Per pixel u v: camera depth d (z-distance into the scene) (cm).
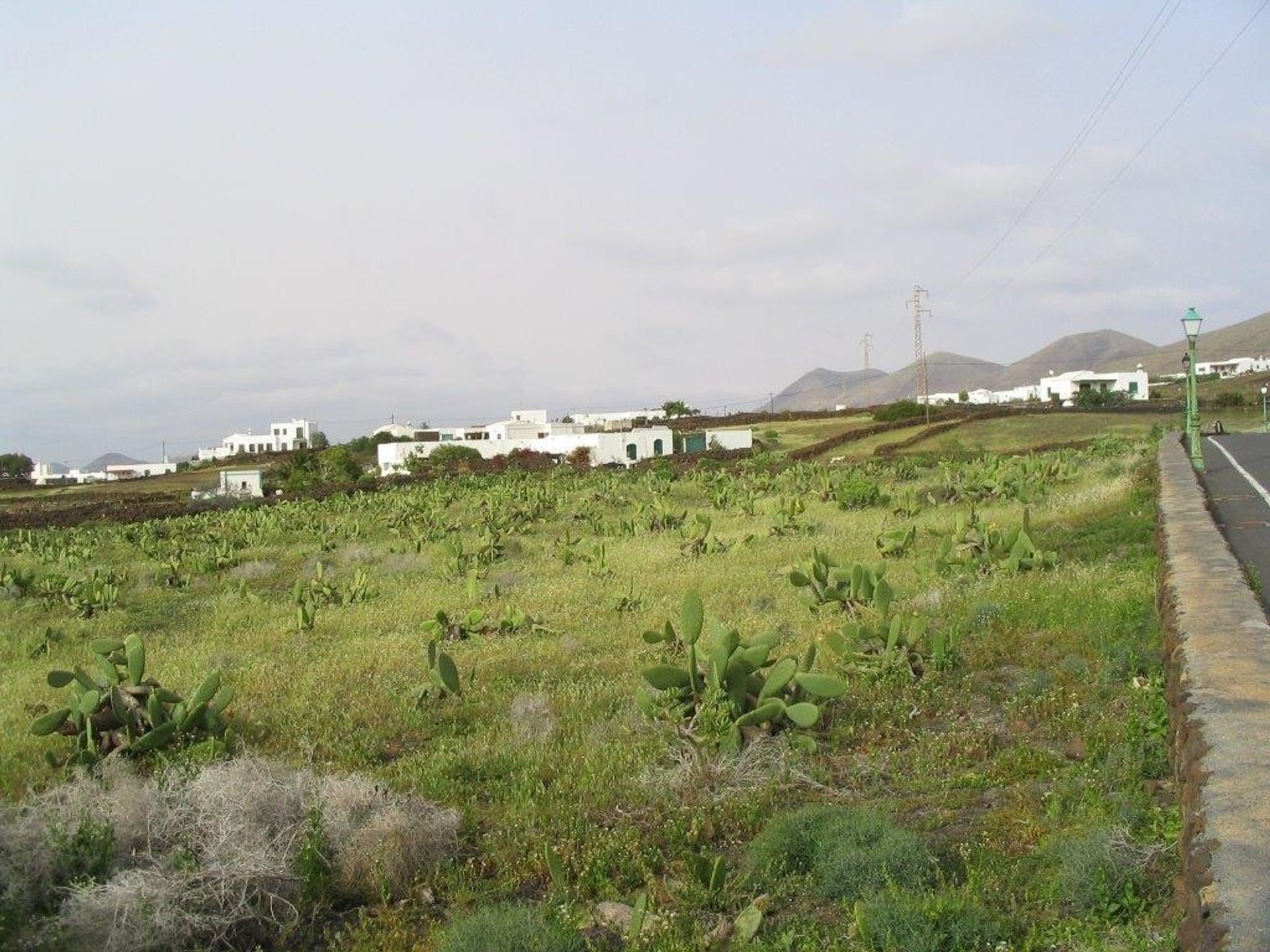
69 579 1908
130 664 871
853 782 688
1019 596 1162
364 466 8625
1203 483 2012
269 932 534
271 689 1039
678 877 571
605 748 767
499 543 2214
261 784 620
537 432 9519
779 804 657
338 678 1078
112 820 576
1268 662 624
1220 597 812
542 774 741
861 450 6525
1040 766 673
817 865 550
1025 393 13375
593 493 3747
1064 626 1010
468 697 972
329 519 3488
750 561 1748
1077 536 1596
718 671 781
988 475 2709
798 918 512
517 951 483
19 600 1945
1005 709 810
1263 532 1500
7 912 487
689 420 10231
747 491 3388
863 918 477
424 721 901
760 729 762
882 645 963
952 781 670
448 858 605
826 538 1998
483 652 1175
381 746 841
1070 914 487
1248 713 536
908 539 1680
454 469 6819
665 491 3519
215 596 1895
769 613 1293
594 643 1185
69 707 834
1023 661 925
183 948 505
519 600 1541
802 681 782
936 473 3897
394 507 3569
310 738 862
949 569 1435
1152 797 586
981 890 505
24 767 789
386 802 633
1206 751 493
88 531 3709
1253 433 4919
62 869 529
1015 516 2064
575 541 2111
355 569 2098
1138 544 1473
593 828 630
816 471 4075
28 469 10706
